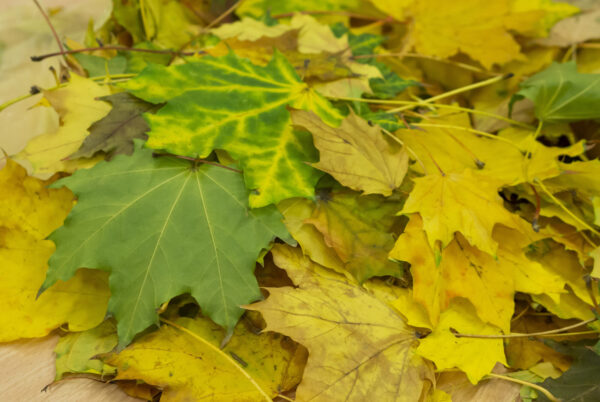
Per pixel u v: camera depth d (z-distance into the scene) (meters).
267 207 0.52
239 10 0.67
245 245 0.51
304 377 0.48
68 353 0.50
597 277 0.52
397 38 0.69
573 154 0.56
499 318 0.51
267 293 0.52
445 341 0.51
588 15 0.68
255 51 0.61
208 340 0.51
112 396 0.49
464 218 0.52
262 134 0.54
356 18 0.70
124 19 0.64
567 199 0.56
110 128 0.54
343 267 0.52
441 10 0.65
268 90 0.56
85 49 0.58
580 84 0.58
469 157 0.58
